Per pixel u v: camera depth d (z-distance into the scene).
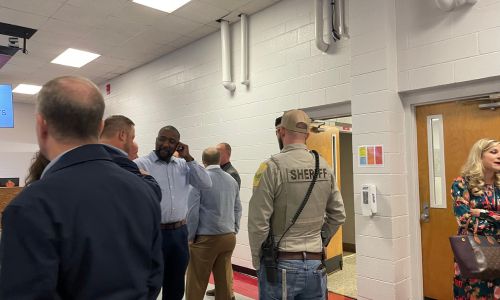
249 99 4.73
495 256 2.01
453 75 2.94
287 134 1.88
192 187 2.93
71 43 5.58
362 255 3.35
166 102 6.18
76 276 0.80
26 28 4.92
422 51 3.13
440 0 2.86
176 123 5.95
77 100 0.91
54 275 0.76
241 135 4.82
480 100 2.95
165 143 2.66
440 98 3.12
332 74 3.81
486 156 2.22
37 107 0.93
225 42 4.86
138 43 5.65
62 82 0.92
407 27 3.23
